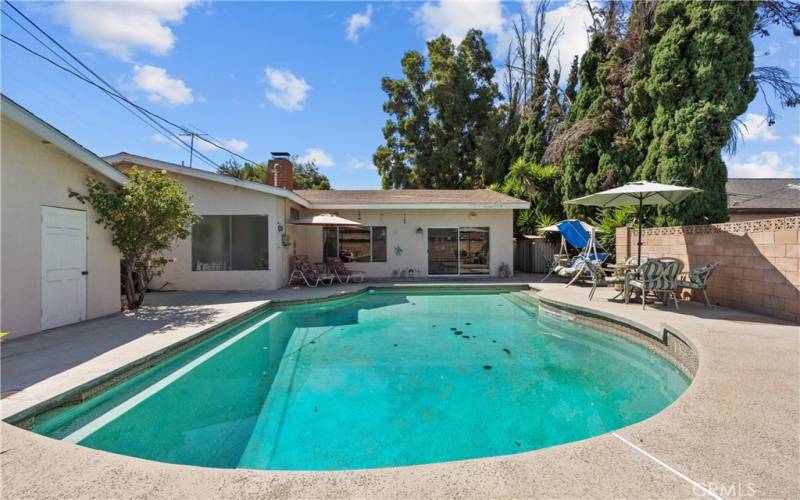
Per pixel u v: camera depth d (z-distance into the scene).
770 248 6.46
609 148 13.77
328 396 4.53
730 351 4.37
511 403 4.34
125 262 8.80
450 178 26.22
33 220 6.16
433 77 26.56
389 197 15.69
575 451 2.33
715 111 8.88
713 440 2.43
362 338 7.13
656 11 10.04
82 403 3.91
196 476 2.15
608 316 7.09
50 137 5.97
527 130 21.11
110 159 10.83
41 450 2.49
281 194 11.51
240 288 11.62
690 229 8.46
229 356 6.02
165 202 8.02
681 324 5.80
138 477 2.15
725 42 8.75
